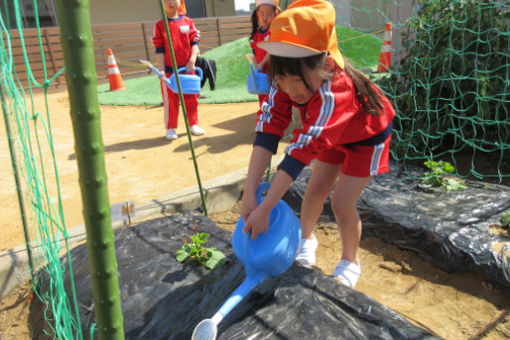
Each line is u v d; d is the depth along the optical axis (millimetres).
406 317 2025
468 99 3852
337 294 1825
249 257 1562
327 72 1463
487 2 3736
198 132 5348
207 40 12352
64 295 1729
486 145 3854
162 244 2412
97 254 846
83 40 725
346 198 1950
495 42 3727
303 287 1885
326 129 1501
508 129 3729
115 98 8352
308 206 2180
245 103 7305
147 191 3553
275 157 3979
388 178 3275
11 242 2715
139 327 1823
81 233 2713
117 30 11109
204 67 5238
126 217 2863
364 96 1696
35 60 9492
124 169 4164
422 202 2811
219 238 2469
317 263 2516
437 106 3984
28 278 2398
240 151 4539
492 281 2205
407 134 3939
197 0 15375
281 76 1480
